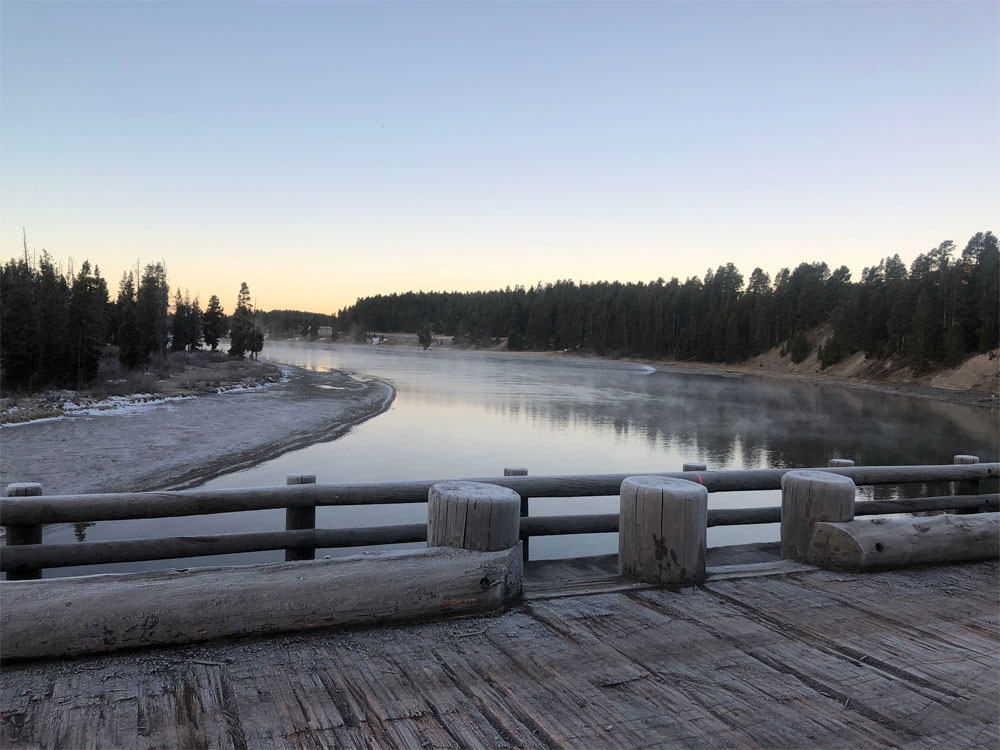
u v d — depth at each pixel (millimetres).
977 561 4520
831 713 2408
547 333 139375
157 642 2631
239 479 13695
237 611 2742
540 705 2373
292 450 18234
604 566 4328
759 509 5238
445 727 2186
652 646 2938
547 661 2740
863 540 4137
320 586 2891
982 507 5820
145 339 46688
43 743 1987
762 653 2916
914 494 15039
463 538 3322
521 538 4492
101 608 2559
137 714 2178
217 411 25781
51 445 16297
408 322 188750
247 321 76812
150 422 21359
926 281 69625
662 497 3760
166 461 15203
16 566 3574
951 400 47375
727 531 11211
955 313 61406
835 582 3955
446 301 188750
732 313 97500
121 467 14242
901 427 30797
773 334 95812
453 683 2510
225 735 2076
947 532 4391
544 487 4391
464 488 3502
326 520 10625
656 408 36250
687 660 2811
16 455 14867
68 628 2500
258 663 2600
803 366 81625
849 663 2848
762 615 3373
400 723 2201
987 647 3062
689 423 29406
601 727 2234
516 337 140875
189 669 2518
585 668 2691
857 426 30688
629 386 54812
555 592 3586
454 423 26641
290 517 4176
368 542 4277
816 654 2928
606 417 30562
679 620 3260
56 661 2514
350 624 2938
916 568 4297
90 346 29859
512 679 2566
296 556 4195
